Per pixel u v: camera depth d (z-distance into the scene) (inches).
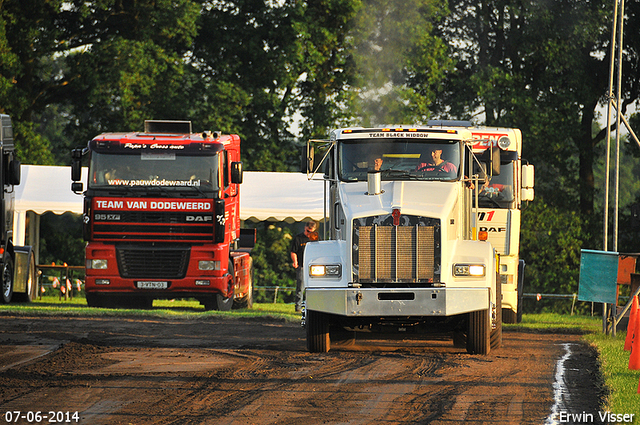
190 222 2591.0
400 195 1569.9
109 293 2603.3
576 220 5324.8
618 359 1531.7
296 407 1076.5
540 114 5137.8
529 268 5393.7
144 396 1131.3
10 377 1248.2
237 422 988.6
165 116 4992.6
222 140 2664.9
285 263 5561.0
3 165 2694.4
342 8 5152.6
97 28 5275.6
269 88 5334.6
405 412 1054.4
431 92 5413.4
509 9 5428.2
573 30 5251.0
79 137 5187.0
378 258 1526.8
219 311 2551.7
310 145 1694.1
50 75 5629.9
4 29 4608.8
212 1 5378.9
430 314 1497.3
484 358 1542.8
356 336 1943.9
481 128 2511.1
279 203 3553.2
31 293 3095.5
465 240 1594.5
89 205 2583.7
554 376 1342.3
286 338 1857.8
